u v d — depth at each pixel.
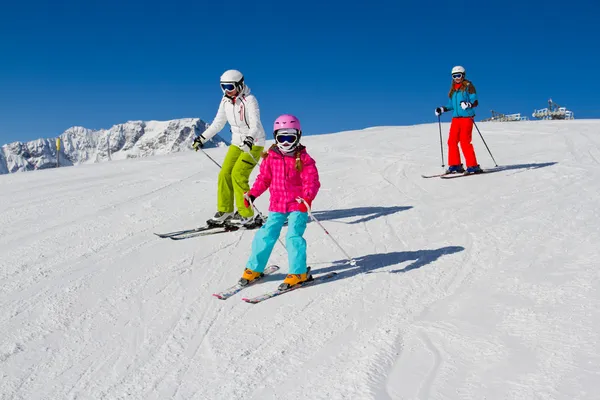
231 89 6.22
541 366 2.77
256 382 3.12
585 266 4.09
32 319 4.14
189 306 4.29
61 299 4.48
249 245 5.77
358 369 3.05
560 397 2.48
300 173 4.57
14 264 5.45
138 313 4.19
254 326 3.86
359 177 9.16
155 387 3.18
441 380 2.82
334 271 4.84
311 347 3.46
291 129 4.45
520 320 3.33
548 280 3.93
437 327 3.44
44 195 8.99
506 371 2.79
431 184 8.25
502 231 5.39
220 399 2.99
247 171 6.32
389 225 6.18
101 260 5.45
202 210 7.38
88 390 3.20
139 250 5.72
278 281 4.70
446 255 4.95
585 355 2.79
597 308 3.31
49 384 3.27
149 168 11.48
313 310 4.02
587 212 5.64
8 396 3.16
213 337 3.74
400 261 4.94
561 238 4.92
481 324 3.38
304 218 4.59
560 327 3.14
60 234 6.49
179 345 3.66
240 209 6.37
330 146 13.08
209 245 5.81
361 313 3.89
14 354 3.63
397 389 2.79
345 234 5.95
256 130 6.28
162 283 4.77
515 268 4.35
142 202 8.03
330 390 2.90
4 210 7.98
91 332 3.91
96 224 6.88
